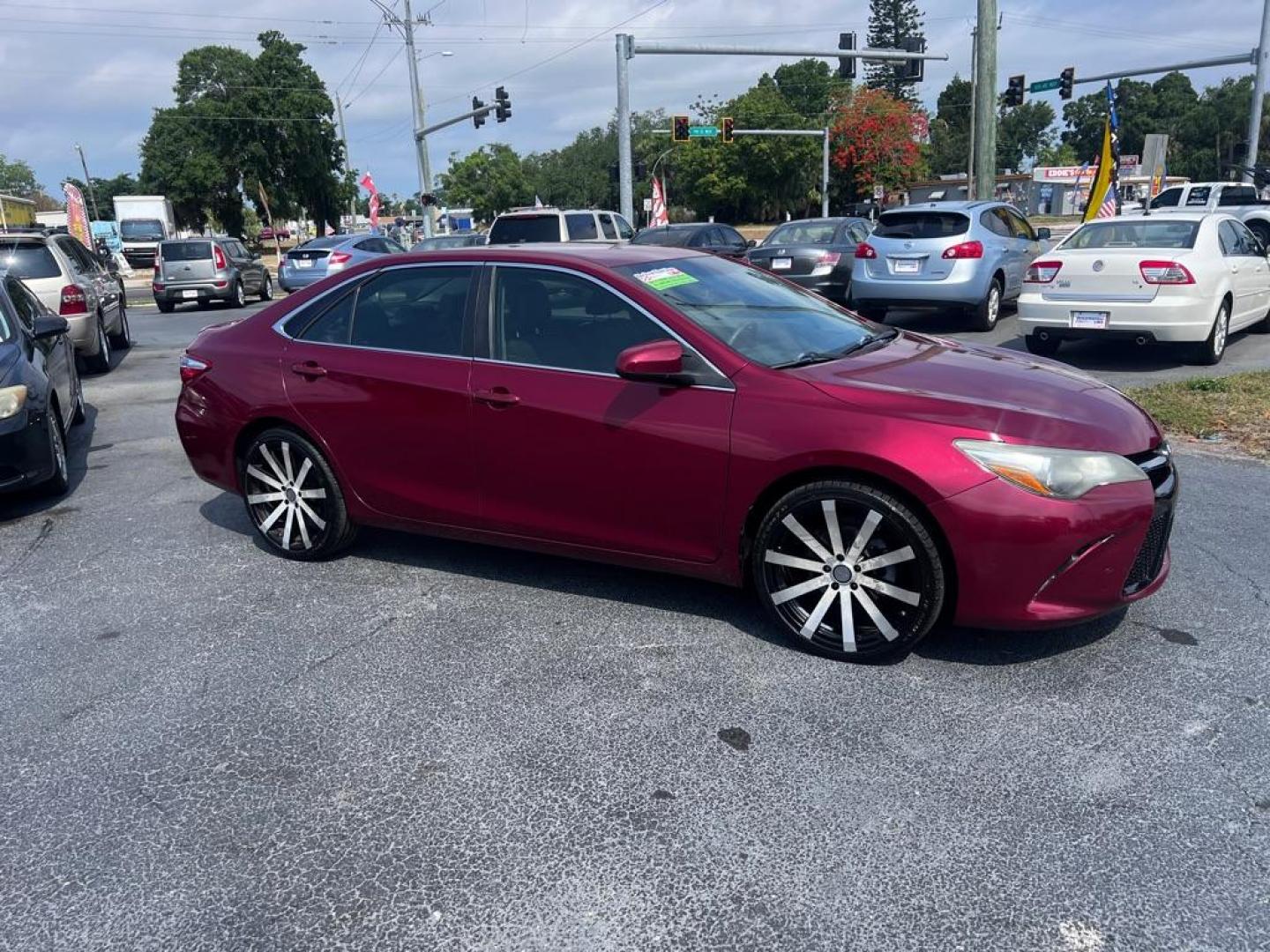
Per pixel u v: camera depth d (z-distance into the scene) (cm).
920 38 2486
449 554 513
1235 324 1040
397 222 7231
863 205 3616
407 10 3534
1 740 344
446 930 248
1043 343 1082
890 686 360
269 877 270
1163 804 288
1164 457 378
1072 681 359
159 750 335
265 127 6744
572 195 10000
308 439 487
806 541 372
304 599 461
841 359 412
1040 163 11938
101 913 258
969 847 272
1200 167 10250
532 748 329
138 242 5197
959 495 341
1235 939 237
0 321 662
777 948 239
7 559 532
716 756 320
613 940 243
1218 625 400
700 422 382
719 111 7519
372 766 321
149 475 700
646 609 435
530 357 425
